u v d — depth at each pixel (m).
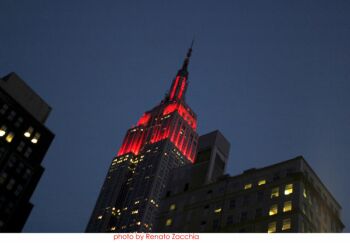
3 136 144.25
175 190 144.00
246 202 121.25
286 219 109.56
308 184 118.38
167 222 132.25
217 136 158.12
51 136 162.50
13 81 164.62
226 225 118.75
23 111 155.25
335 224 123.94
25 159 148.12
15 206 138.75
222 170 150.38
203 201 130.75
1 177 138.00
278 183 119.44
